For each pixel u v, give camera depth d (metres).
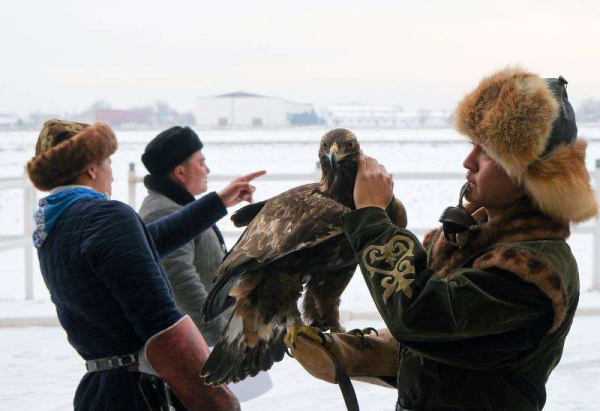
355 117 171.75
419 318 1.86
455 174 9.41
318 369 2.27
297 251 2.54
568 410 5.30
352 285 9.05
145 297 2.56
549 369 2.03
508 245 1.92
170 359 2.58
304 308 2.77
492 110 1.94
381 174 2.10
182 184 4.29
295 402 5.56
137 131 121.50
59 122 2.87
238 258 2.53
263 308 2.58
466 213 2.03
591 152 36.38
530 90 1.91
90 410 2.65
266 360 2.66
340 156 2.63
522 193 1.99
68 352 7.00
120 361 2.66
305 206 2.57
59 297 2.70
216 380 2.57
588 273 10.28
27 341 7.38
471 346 1.91
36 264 11.98
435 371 2.00
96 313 2.64
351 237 2.03
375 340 2.38
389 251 1.95
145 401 2.61
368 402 5.53
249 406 5.49
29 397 5.76
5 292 9.69
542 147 1.90
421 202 18.42
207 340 3.92
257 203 3.08
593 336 7.18
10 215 18.89
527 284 1.86
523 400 1.97
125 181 23.34
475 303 1.84
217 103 176.88
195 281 3.92
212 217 3.41
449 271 2.05
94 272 2.59
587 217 1.99
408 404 2.08
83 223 2.62
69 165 2.74
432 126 147.25
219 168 29.95
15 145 64.00
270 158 37.22
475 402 1.97
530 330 1.90
